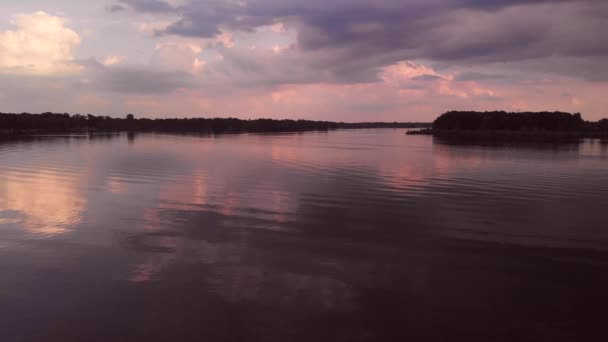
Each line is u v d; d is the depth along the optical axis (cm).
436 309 650
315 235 1045
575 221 1208
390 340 559
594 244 995
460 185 1880
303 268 815
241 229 1092
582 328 597
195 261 845
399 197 1568
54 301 665
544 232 1091
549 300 687
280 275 778
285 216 1245
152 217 1214
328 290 714
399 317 622
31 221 1155
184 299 673
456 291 718
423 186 1839
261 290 710
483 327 596
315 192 1669
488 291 720
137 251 905
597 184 1920
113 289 709
